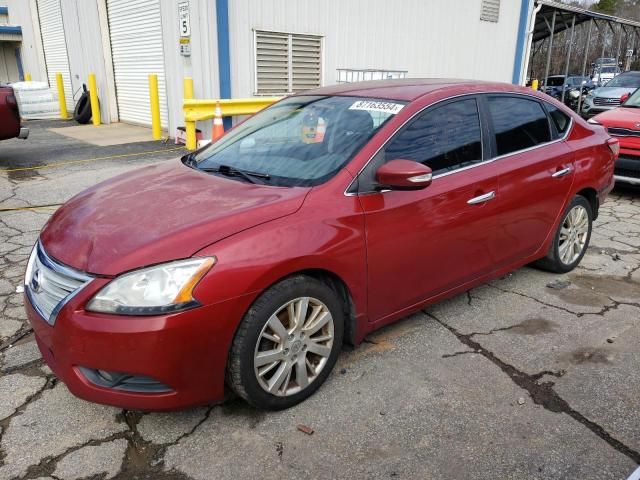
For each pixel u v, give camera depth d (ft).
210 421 8.87
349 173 9.61
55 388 9.71
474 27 43.60
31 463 7.93
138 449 8.24
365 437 8.52
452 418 8.99
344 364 10.53
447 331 11.90
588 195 15.29
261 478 7.70
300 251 8.54
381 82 12.94
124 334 7.43
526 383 10.00
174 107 34.01
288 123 11.89
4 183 24.07
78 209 9.76
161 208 9.09
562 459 8.09
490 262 12.33
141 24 37.70
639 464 8.02
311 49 34.27
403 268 10.32
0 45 63.93
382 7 36.96
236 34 30.35
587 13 55.57
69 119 48.39
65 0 45.88
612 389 9.84
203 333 7.77
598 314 12.82
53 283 8.19
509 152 12.46
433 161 10.80
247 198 9.23
